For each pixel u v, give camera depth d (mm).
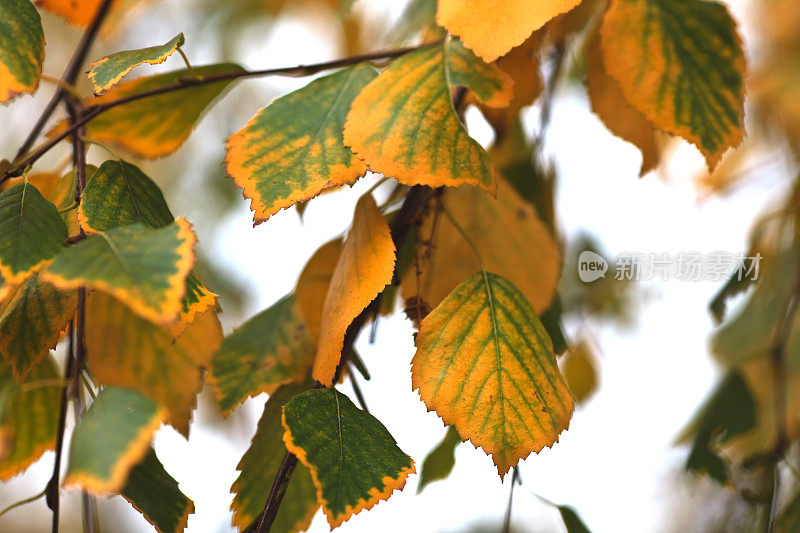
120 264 692
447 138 737
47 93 1229
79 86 1227
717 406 909
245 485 779
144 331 806
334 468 725
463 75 750
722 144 762
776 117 1119
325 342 750
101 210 725
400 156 735
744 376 912
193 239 697
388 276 740
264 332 809
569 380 965
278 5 1228
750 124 1143
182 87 758
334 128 746
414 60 754
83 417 695
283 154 740
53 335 738
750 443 1078
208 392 1250
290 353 800
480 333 743
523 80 824
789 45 1174
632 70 766
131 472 729
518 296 751
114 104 751
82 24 822
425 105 742
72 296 742
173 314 686
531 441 734
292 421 729
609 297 1010
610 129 810
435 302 800
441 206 785
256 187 735
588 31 844
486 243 810
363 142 738
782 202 1100
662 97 764
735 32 774
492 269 809
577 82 963
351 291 744
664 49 769
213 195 1213
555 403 740
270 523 741
